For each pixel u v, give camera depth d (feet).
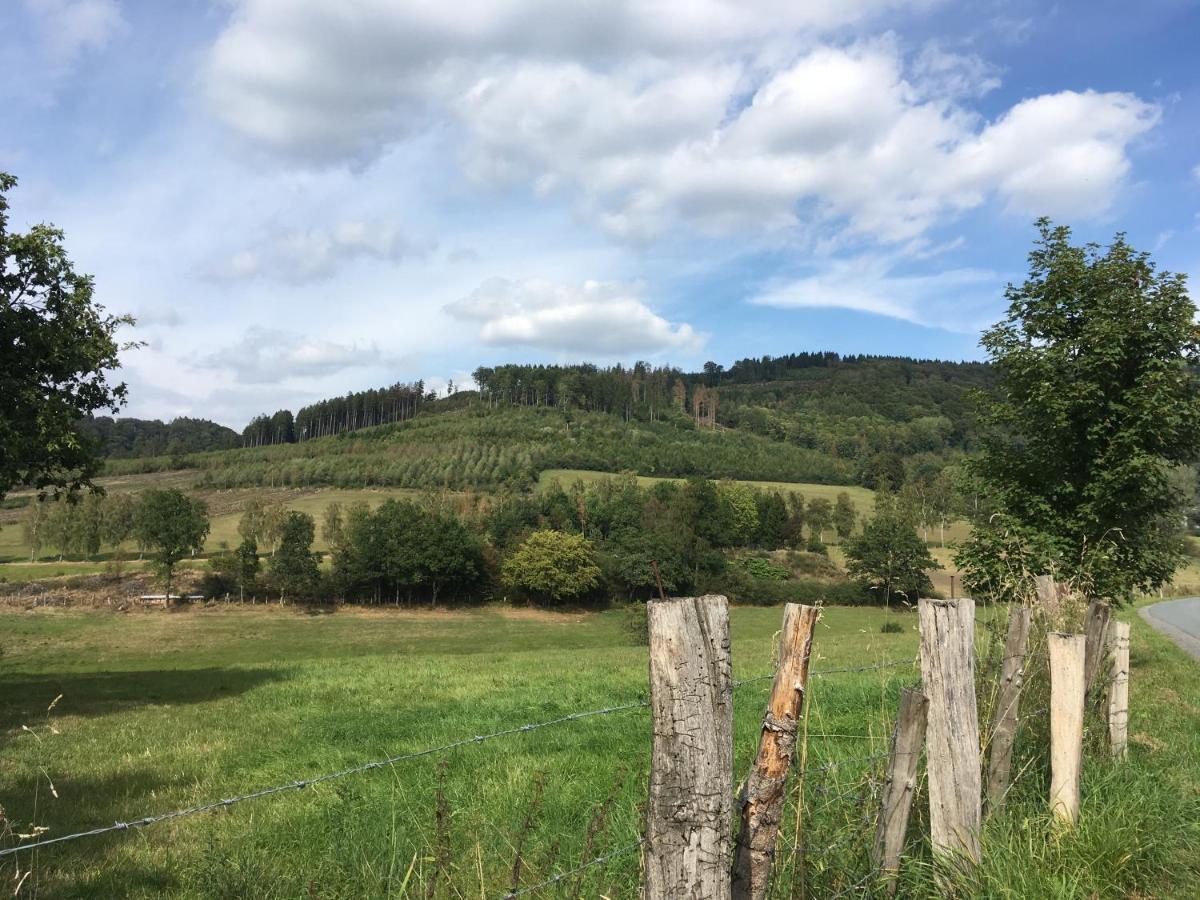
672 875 7.88
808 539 309.42
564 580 226.79
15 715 48.91
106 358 55.98
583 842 15.53
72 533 261.65
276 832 20.17
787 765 9.61
